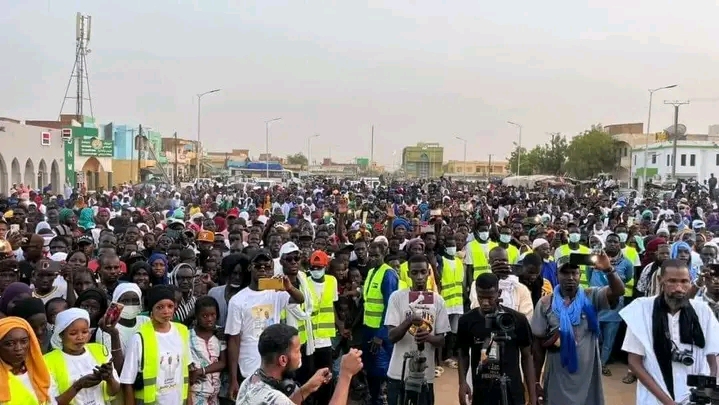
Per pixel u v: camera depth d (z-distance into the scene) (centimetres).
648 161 6303
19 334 431
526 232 1391
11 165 3828
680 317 449
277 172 7919
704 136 7050
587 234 1407
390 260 898
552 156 8300
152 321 534
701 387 392
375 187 4650
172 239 1157
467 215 2119
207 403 598
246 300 625
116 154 6147
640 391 462
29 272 811
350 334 833
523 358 543
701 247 1054
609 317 910
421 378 578
